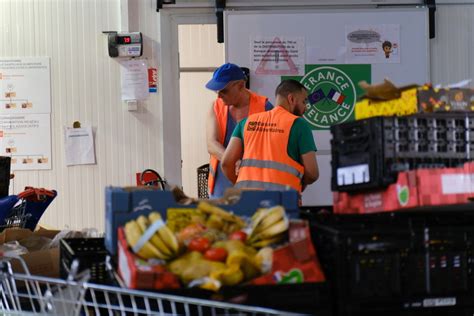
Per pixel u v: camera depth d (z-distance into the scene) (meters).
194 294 3.07
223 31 10.04
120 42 10.11
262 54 10.03
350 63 10.10
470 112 3.62
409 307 3.31
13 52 10.32
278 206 3.35
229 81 7.76
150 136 10.28
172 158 10.28
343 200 3.94
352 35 10.10
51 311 3.32
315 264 3.25
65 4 10.36
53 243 5.11
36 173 10.29
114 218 3.36
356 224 3.43
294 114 7.12
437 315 3.37
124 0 10.18
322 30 10.09
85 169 10.30
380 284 3.26
